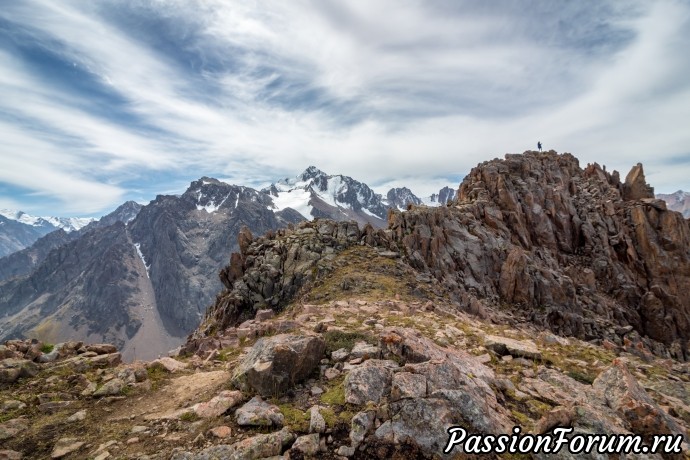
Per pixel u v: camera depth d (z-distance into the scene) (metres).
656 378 16.38
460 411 9.40
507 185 64.38
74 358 15.11
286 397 11.03
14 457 8.99
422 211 52.25
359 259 43.53
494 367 14.22
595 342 36.88
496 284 45.66
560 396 11.77
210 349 19.19
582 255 60.59
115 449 9.02
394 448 8.52
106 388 12.45
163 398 12.21
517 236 57.72
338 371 12.47
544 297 43.16
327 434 9.15
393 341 13.32
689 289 54.44
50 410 11.31
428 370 10.83
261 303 41.25
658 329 50.47
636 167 76.19
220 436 9.25
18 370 13.30
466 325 20.62
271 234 54.50
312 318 21.17
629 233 61.12
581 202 69.31
